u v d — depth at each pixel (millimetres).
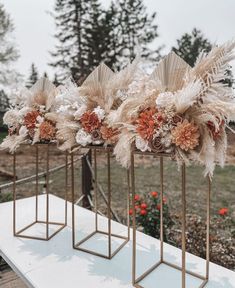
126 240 1712
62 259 1490
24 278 1340
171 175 6387
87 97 1393
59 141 1596
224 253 2408
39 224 1970
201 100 994
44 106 1637
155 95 1081
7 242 1692
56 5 16859
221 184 5473
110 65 16375
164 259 1495
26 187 5121
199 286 1240
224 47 962
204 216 3514
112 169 7098
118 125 1226
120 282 1282
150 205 2820
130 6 17281
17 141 1642
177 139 985
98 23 16406
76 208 2322
